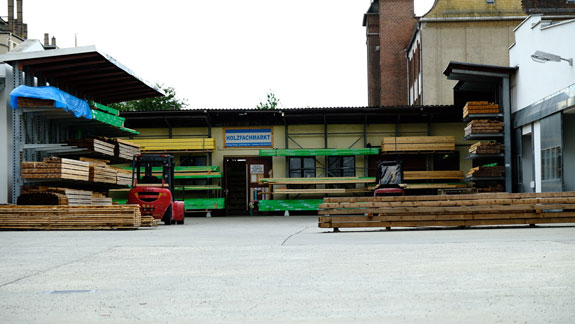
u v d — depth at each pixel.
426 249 10.11
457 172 31.11
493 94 30.45
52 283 7.27
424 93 39.19
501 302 5.49
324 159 32.56
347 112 31.28
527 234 12.86
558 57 20.22
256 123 32.66
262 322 4.93
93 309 5.63
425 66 39.28
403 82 47.78
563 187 21.02
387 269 7.79
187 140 31.77
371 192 31.81
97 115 21.62
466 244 10.78
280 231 16.72
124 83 23.50
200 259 9.43
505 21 39.22
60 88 22.11
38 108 19.25
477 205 15.74
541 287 6.21
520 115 25.14
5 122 19.61
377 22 51.53
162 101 58.25
